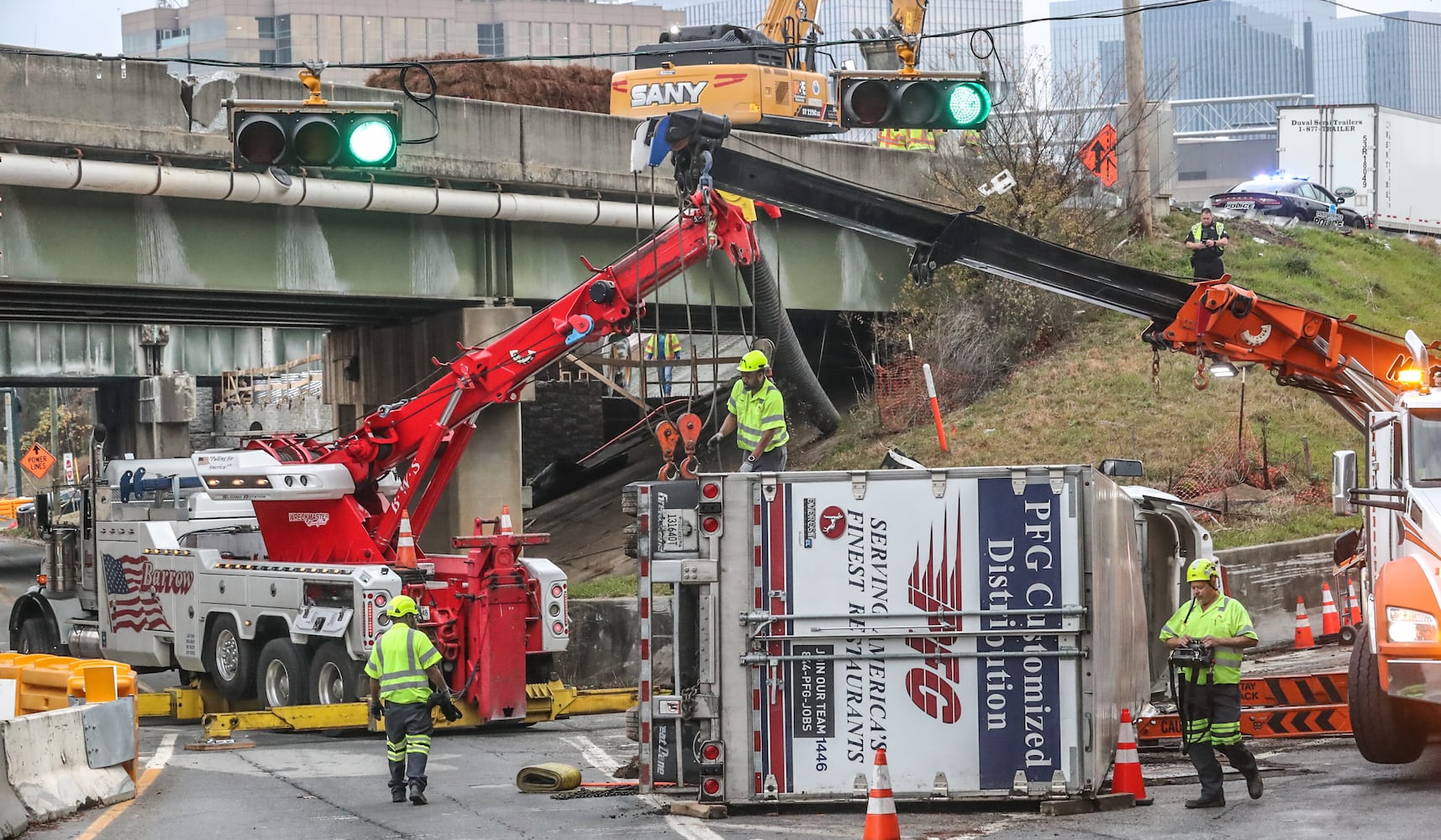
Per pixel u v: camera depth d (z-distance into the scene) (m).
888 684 41.75
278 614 69.31
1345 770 47.84
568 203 106.06
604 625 84.19
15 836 43.09
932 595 41.75
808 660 41.94
